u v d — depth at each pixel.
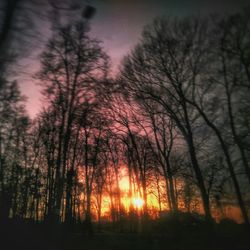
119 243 27.62
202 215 40.28
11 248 21.03
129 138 42.25
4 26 11.03
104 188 56.66
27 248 21.53
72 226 34.38
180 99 31.88
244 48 27.75
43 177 43.16
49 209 29.75
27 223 28.11
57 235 25.48
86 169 38.69
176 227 31.27
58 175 29.19
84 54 23.91
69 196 32.09
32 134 37.25
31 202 44.12
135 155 43.56
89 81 27.33
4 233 23.58
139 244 27.25
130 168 50.00
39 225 27.84
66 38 14.83
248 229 25.44
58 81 26.47
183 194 44.66
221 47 28.45
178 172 36.75
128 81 33.00
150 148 40.66
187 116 30.97
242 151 27.88
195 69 30.50
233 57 28.50
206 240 24.67
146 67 32.28
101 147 40.56
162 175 40.66
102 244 27.14
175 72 31.39
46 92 27.38
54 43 13.66
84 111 30.33
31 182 43.72
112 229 56.91
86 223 34.09
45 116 33.59
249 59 27.81
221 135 30.33
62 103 28.62
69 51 22.62
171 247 24.80
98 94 29.53
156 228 39.78
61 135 30.25
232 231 27.31
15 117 24.50
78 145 37.38
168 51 30.58
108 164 47.75
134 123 39.03
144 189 42.19
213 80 30.03
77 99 28.61
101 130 38.16
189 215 38.00
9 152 38.94
